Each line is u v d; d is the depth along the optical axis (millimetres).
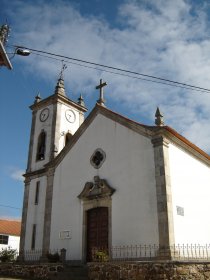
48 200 19953
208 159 18891
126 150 16781
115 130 17734
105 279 13078
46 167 21047
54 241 18531
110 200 16469
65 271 14625
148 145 15883
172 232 13969
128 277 12375
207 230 16625
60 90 24438
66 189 19172
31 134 24859
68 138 24016
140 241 14602
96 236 16781
